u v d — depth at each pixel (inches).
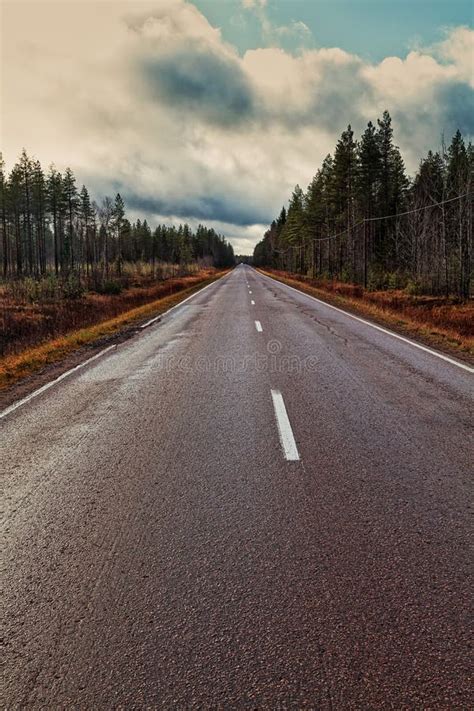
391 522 123.0
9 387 296.7
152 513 131.5
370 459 163.9
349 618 88.7
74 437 197.0
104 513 132.5
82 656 81.6
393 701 71.4
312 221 2508.6
